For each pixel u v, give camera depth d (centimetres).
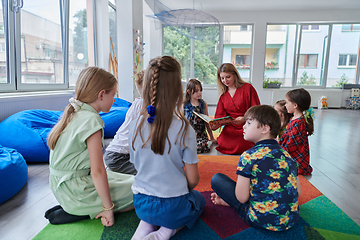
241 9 682
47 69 344
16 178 155
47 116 248
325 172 201
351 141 313
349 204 147
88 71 115
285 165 106
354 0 605
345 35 717
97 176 109
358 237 112
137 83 169
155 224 107
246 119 115
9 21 265
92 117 111
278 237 111
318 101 726
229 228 118
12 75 278
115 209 126
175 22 498
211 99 740
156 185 102
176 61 97
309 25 716
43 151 211
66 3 368
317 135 347
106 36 473
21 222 126
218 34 725
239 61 744
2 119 236
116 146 174
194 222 117
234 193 123
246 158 109
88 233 114
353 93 712
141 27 480
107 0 466
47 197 154
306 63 743
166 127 94
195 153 102
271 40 734
